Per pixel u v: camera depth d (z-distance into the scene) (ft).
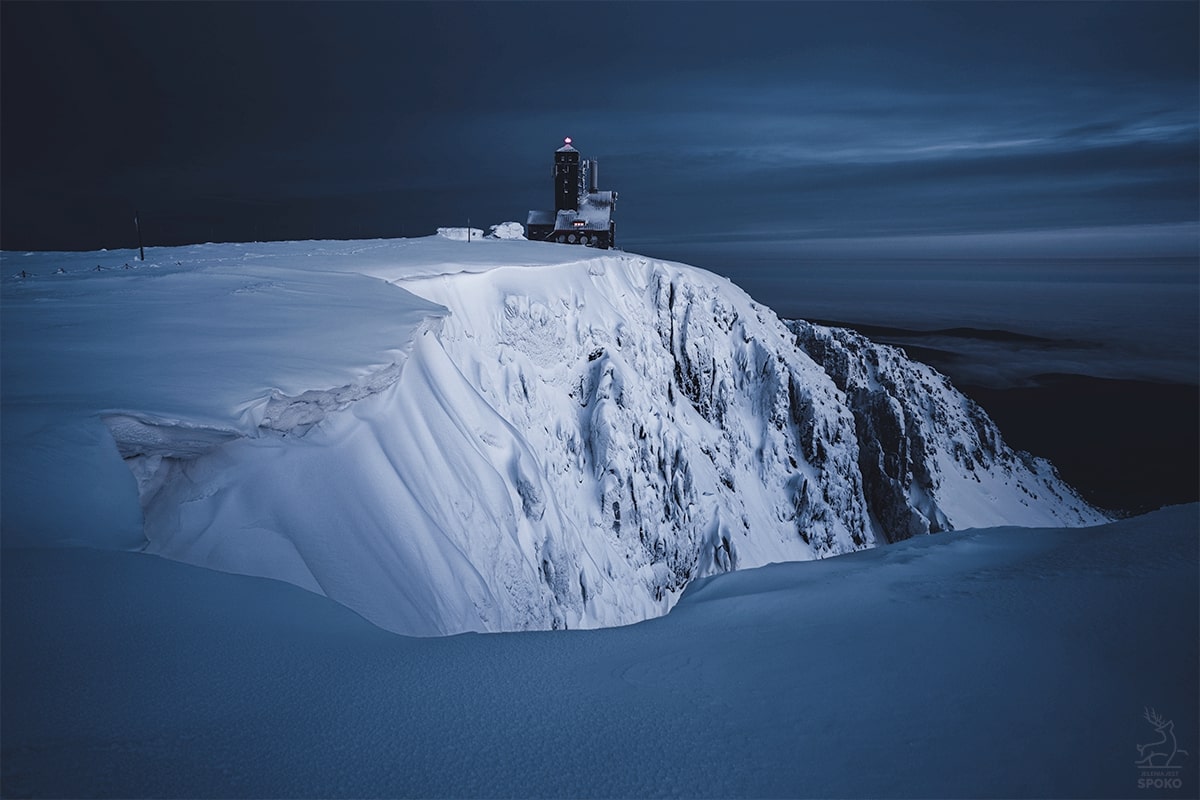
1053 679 16.87
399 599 39.47
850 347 238.89
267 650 19.33
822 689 16.98
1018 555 27.81
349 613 23.50
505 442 69.46
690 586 28.66
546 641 21.18
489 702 16.62
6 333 43.73
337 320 54.08
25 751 13.70
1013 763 13.66
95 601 21.27
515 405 95.30
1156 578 21.90
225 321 50.83
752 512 151.74
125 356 41.11
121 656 18.25
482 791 12.84
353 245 117.70
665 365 142.92
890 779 13.23
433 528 46.70
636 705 16.47
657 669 18.66
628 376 116.67
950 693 16.42
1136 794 12.62
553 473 100.12
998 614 20.92
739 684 17.54
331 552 38.58
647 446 116.47
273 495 38.47
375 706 16.29
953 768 13.56
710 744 14.60
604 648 20.54
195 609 21.70
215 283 63.77
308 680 17.67
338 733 14.94
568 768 13.66
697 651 19.92
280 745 14.34
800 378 181.47
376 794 12.68
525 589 56.59
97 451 30.04
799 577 27.35
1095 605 20.48
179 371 39.37
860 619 21.65
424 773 13.44
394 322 55.26
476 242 139.64
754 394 171.01
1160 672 16.87
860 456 217.77
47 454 28.78
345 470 43.93
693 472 134.31
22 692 16.16
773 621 22.16
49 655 18.03
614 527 108.47
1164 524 28.73
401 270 84.89
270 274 70.54
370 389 48.60
